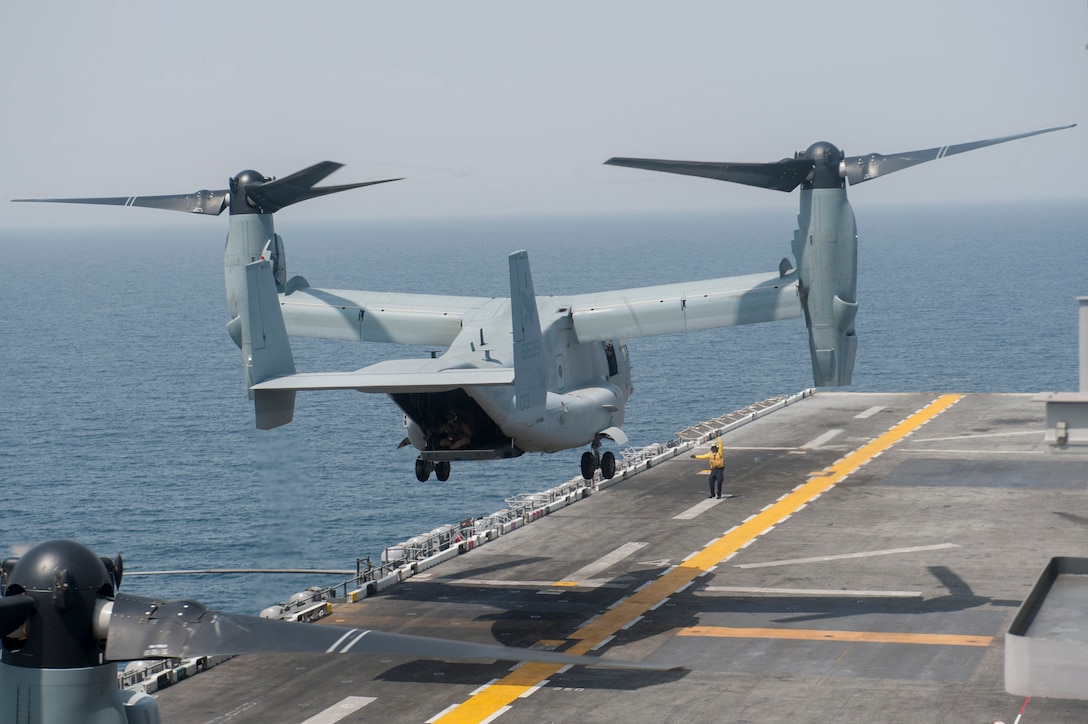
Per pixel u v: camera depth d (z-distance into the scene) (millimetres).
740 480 82562
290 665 51125
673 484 82125
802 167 46469
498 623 55500
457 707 45875
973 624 53188
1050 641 28484
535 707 45656
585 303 55000
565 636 53438
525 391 47969
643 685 47469
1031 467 83312
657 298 53250
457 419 48938
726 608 56594
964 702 44812
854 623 53844
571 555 66438
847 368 48344
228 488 132500
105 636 21703
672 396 187375
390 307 56500
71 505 126500
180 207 54312
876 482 80562
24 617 21547
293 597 59156
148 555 108250
